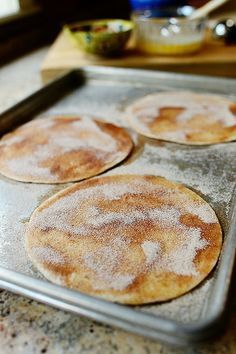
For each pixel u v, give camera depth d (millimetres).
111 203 353
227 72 683
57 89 591
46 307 261
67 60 706
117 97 583
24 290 245
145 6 939
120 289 263
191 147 444
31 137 474
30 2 965
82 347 235
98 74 632
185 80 598
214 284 257
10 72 764
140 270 279
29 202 361
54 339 240
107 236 314
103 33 668
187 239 307
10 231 326
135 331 219
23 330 247
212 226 319
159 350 230
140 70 624
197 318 242
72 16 1130
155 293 260
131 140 462
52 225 329
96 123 505
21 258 296
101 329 245
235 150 435
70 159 425
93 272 279
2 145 459
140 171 403
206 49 746
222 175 391
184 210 340
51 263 288
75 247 304
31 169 410
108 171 404
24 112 525
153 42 701
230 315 240
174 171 401
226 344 231
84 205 352
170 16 875
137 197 359
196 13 861
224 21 796
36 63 818
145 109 538
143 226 323
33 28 976
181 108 536
